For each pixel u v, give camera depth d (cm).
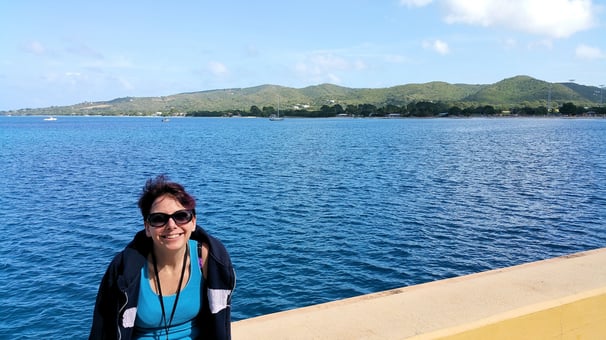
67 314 1270
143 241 258
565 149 6531
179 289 255
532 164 4684
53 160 5306
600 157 5388
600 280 372
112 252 1777
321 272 1562
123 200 2803
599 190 3119
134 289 245
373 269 1594
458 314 317
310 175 3931
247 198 2848
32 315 1265
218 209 2516
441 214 2397
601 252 458
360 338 291
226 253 261
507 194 2975
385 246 1842
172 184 257
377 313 325
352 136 10319
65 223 2217
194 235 267
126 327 246
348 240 1922
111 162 5069
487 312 318
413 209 2517
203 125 19062
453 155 5728
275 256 1716
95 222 2236
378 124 18462
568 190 3123
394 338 289
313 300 1354
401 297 352
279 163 4906
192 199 258
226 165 4725
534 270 402
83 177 3856
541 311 324
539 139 8800
